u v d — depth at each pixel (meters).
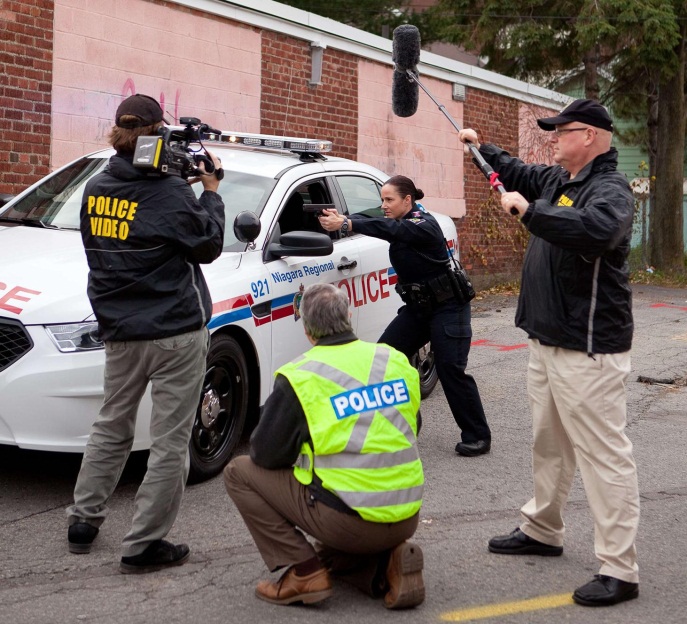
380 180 7.68
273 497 3.82
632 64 19.59
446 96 14.95
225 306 5.54
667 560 4.59
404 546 3.88
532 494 5.58
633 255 21.34
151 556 4.28
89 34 9.43
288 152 7.11
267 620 3.81
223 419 5.73
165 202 4.20
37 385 4.84
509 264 16.92
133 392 4.39
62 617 3.80
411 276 6.14
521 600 4.07
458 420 6.36
